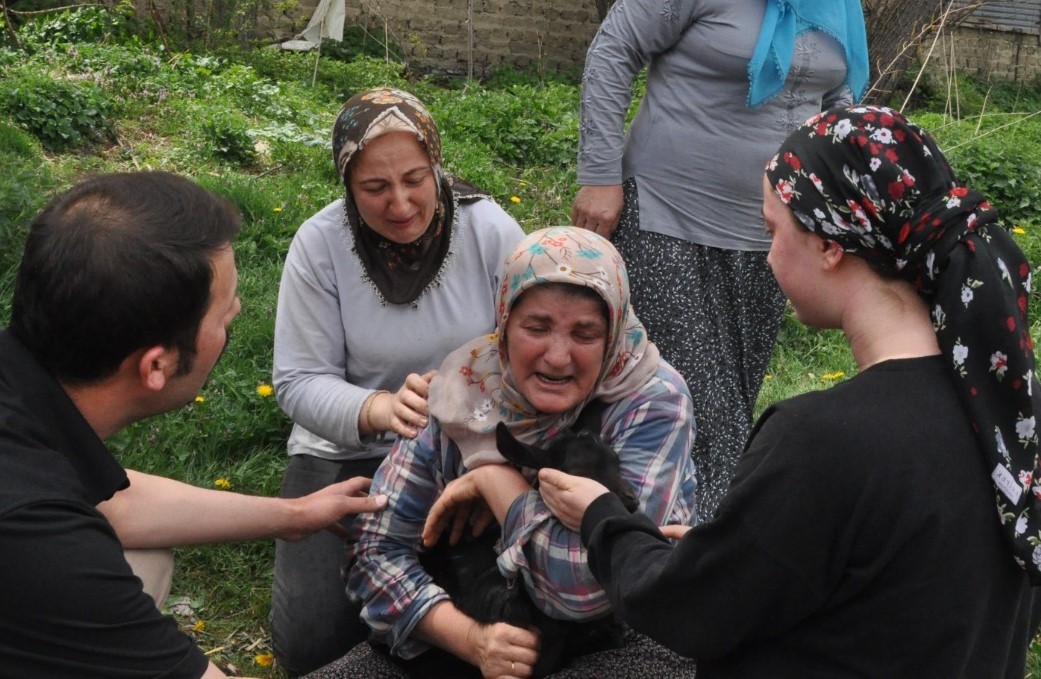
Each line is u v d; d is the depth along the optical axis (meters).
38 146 7.35
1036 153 10.38
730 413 3.83
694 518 2.70
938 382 1.75
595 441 2.39
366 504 2.76
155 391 2.10
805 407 1.76
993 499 1.71
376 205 3.04
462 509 2.64
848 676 1.78
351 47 15.31
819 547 1.72
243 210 6.49
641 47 3.71
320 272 3.22
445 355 3.27
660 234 3.77
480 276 3.27
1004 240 1.75
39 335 2.00
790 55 3.60
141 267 1.96
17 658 1.86
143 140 8.12
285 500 2.84
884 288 1.80
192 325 2.05
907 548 1.69
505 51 16.56
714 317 3.82
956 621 1.70
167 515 2.74
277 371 3.26
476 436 2.59
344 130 3.03
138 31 12.85
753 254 3.83
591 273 2.39
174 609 3.52
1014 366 1.67
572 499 2.24
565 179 8.74
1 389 1.99
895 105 16.75
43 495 1.88
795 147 1.84
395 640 2.65
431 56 16.17
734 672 1.90
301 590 3.19
